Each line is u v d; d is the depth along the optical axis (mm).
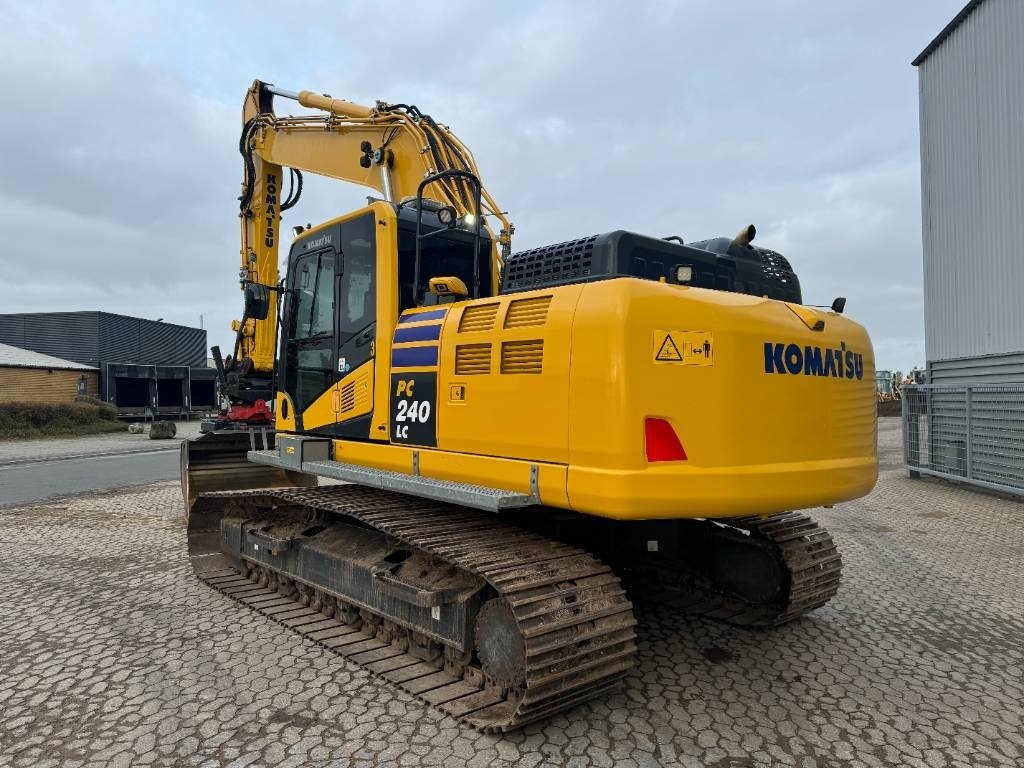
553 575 3049
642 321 2793
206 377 34875
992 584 5297
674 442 2828
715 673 3623
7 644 4059
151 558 6156
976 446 9758
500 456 3252
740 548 4277
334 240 4648
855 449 3459
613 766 2711
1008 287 9508
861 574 5582
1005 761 2773
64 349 35750
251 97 8078
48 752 2834
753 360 2994
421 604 3342
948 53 10672
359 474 3887
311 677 3562
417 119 5941
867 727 3047
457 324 3582
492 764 2721
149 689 3432
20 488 10680
